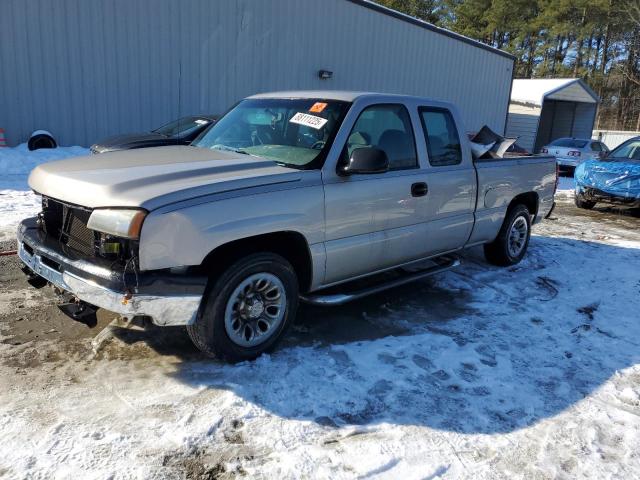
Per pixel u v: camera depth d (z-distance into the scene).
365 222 4.30
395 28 19.52
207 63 15.31
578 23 44.16
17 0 12.25
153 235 3.11
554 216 10.84
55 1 12.70
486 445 3.07
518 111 30.14
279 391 3.44
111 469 2.65
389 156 4.59
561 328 4.80
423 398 3.49
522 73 49.97
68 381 3.42
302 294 4.18
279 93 4.98
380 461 2.85
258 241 3.74
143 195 3.15
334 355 3.98
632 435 3.25
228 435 2.99
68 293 3.64
